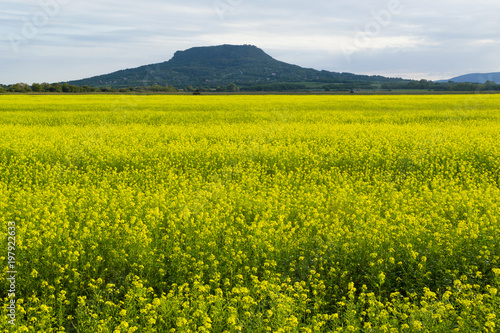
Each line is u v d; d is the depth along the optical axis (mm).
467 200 10305
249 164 15398
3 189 11438
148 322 5445
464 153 16578
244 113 33094
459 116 30688
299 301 6074
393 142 18719
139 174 13836
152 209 9422
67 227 8273
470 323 5375
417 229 8047
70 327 6027
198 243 7754
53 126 25797
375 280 6789
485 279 6719
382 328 5113
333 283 6941
